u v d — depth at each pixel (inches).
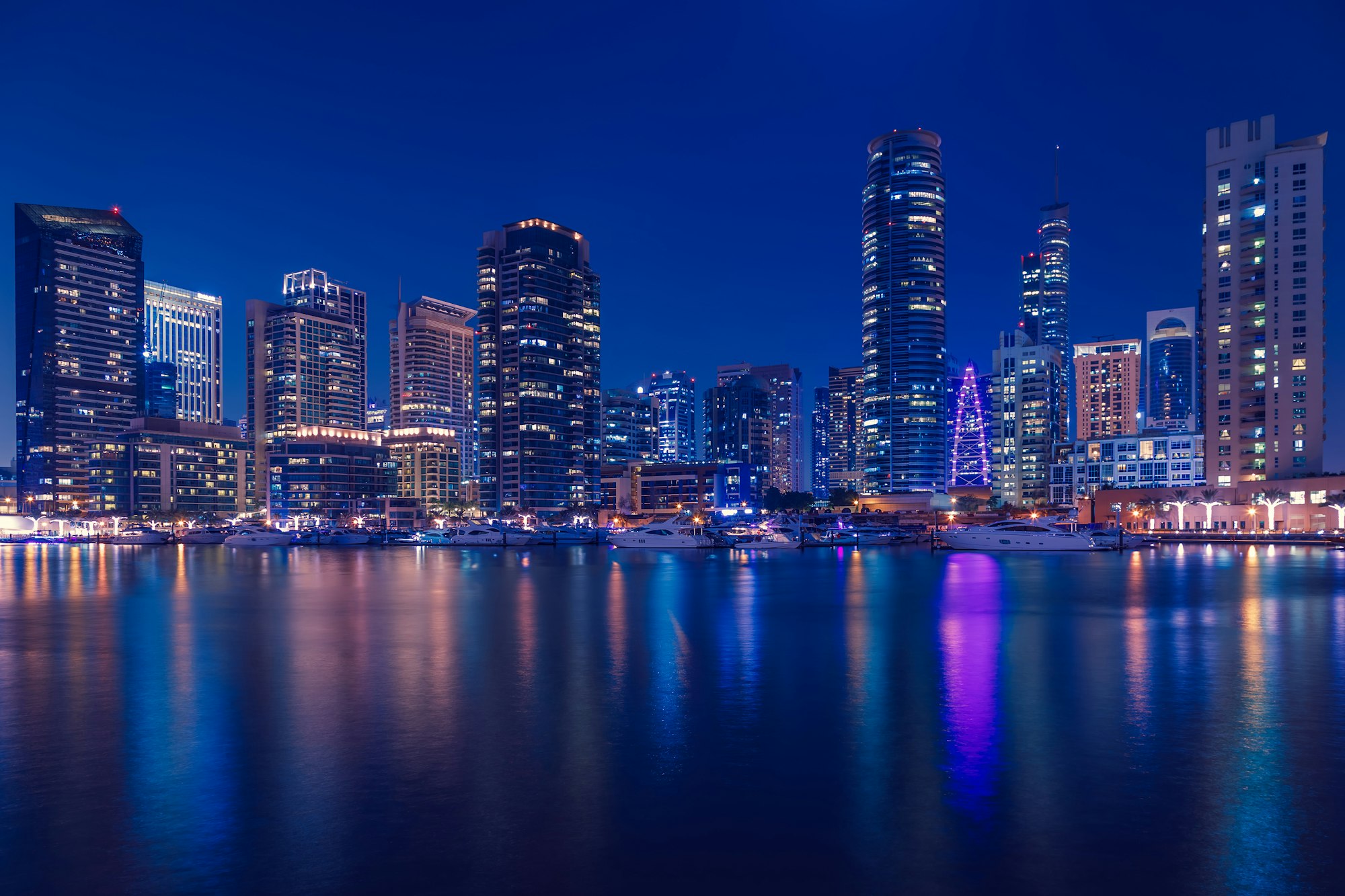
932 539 5920.3
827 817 685.9
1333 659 1439.5
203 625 1995.6
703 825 669.9
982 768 815.7
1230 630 1819.6
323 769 818.2
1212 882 564.4
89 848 626.8
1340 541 6235.2
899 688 1195.3
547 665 1398.9
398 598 2738.7
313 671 1344.7
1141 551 5777.6
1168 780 774.5
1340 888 554.3
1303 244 7509.8
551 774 801.6
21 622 2100.1
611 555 6245.1
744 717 1024.2
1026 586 3046.3
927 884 563.8
